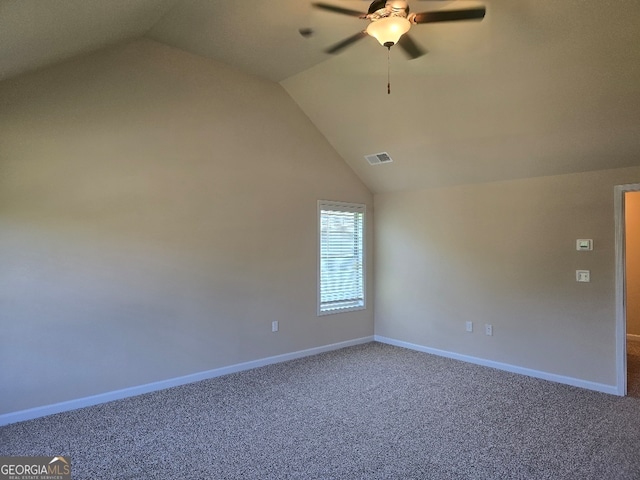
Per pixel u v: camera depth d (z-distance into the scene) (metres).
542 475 2.48
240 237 4.55
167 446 2.82
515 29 3.04
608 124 3.48
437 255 5.26
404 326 5.64
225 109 4.43
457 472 2.51
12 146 3.18
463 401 3.65
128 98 3.76
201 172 4.25
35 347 3.28
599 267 3.93
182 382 4.08
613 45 2.90
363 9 3.08
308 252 5.21
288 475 2.47
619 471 2.52
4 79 3.11
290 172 5.02
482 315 4.80
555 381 4.19
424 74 3.79
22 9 2.01
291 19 3.33
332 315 5.49
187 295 4.13
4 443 2.86
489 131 4.10
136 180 3.81
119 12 2.78
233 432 3.04
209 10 3.23
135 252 3.80
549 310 4.26
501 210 4.64
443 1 2.89
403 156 5.00
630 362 4.88
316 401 3.65
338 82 4.37
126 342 3.74
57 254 3.38
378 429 3.09
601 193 3.92
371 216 6.02
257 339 4.69
